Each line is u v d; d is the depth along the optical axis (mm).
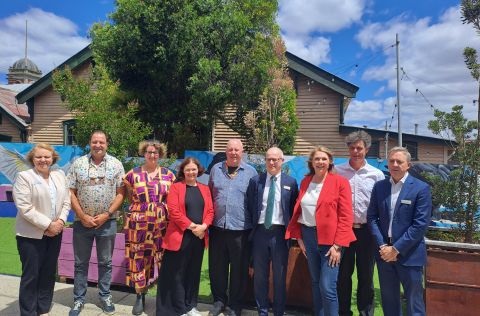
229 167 4809
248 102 10180
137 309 4797
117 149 7035
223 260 4773
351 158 4574
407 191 3852
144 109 11016
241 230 4625
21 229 4242
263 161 7453
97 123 7039
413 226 3768
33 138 15297
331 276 3994
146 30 9781
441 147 12531
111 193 4785
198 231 4500
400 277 3891
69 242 5754
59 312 4809
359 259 4527
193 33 9617
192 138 11391
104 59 10273
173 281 4562
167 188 4840
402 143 12828
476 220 5055
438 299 4297
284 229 4445
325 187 4098
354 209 4492
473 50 5215
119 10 9820
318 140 12805
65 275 5766
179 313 4570
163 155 5016
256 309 5027
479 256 4188
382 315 4879
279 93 9047
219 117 11188
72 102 7242
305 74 12539
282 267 4438
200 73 9602
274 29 10328
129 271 4750
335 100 12648
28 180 4223
